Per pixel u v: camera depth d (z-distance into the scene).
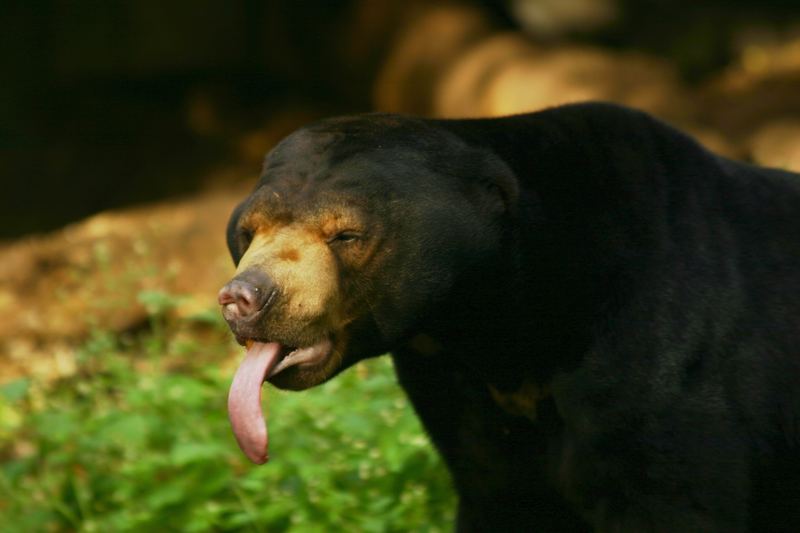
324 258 6.25
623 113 7.11
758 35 26.30
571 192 6.86
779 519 7.11
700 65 26.00
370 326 6.42
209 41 25.39
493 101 22.59
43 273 17.22
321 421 9.96
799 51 25.67
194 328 15.14
